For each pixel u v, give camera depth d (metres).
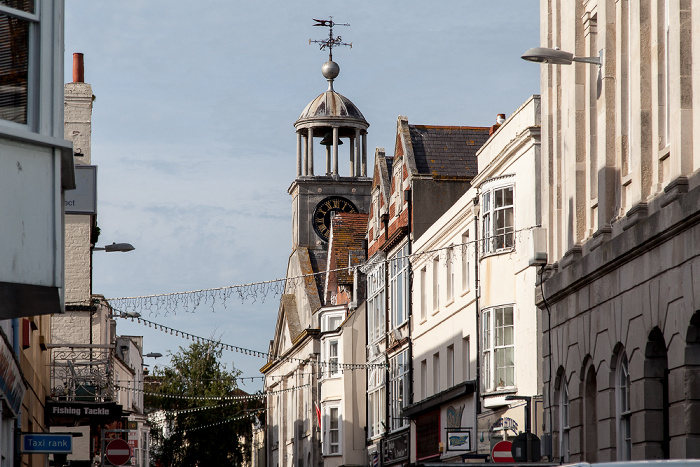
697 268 25.14
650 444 28.95
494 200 49.16
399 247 69.50
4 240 19.72
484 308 49.69
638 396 29.55
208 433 109.81
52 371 58.78
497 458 35.00
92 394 55.94
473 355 52.94
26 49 20.52
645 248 28.70
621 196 32.12
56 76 20.77
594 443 34.44
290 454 108.69
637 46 30.14
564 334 36.84
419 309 64.69
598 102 34.34
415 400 65.12
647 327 28.78
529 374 45.50
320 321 92.12
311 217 110.69
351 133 112.75
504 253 48.53
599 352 33.00
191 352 114.31
